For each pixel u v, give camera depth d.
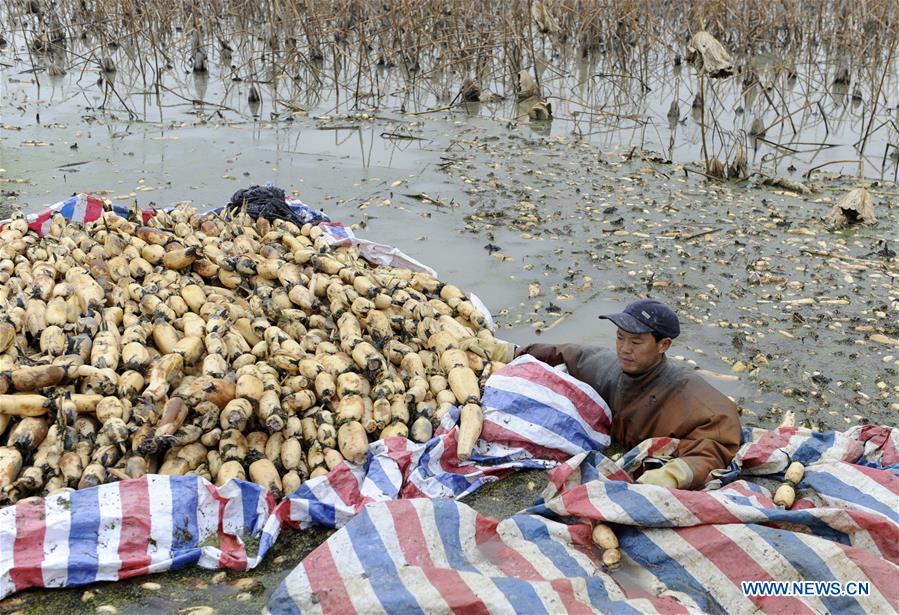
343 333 5.68
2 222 7.27
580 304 7.33
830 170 11.73
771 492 4.59
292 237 7.12
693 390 4.91
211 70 17.05
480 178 10.70
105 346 5.12
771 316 7.16
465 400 5.21
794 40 18.31
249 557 4.14
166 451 4.67
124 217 7.62
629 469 4.82
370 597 3.63
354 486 4.59
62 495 4.14
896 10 17.38
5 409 4.53
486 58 16.80
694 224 9.29
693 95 16.11
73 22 18.55
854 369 6.34
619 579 3.99
